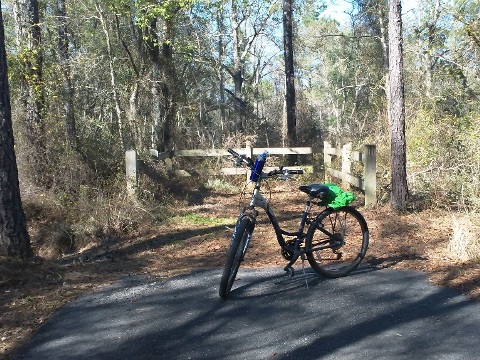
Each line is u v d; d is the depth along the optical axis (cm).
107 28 1664
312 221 503
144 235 755
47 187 915
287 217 840
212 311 435
